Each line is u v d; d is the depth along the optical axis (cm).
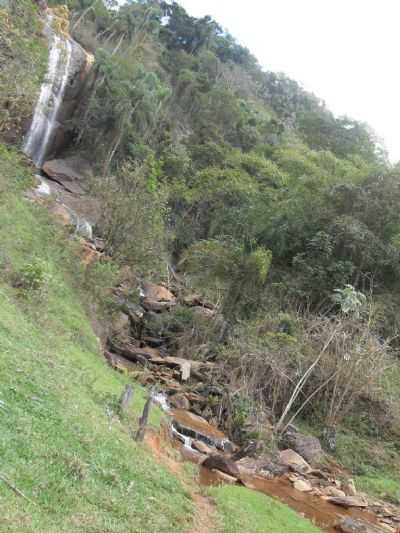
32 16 2012
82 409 900
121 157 4203
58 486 618
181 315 2527
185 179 4412
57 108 3847
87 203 2983
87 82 4284
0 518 486
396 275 3034
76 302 1730
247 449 1669
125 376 1605
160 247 2417
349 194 3244
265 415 1983
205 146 4981
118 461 822
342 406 2269
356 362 2200
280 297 2848
